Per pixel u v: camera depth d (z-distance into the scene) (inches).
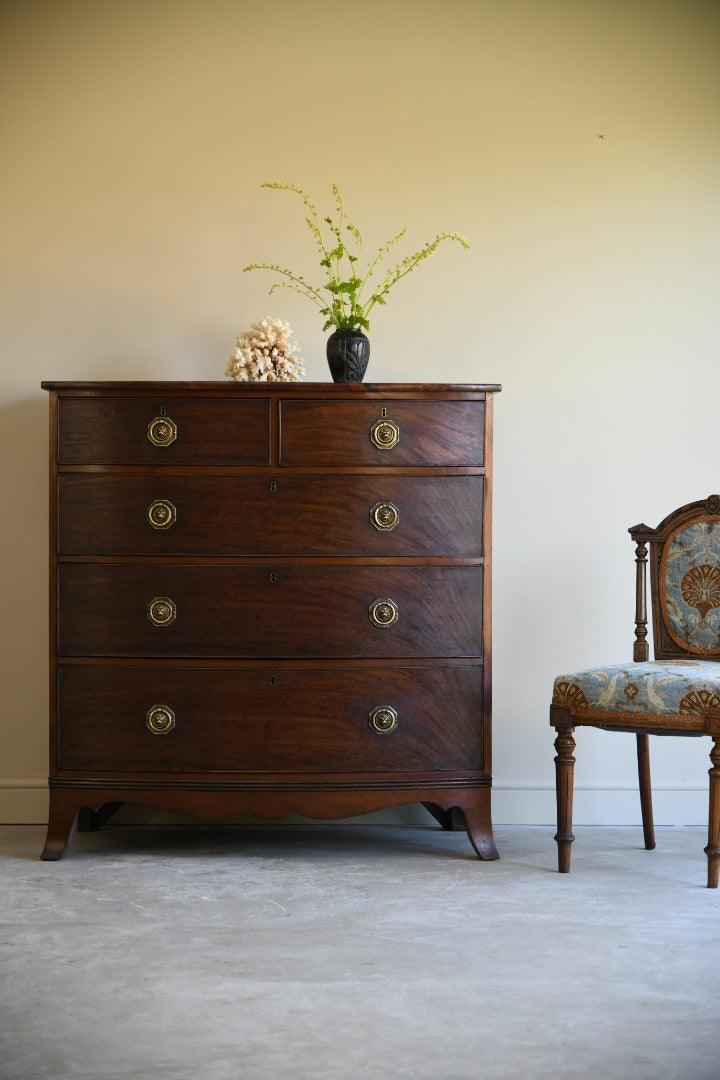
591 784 146.4
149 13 145.7
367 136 146.3
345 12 146.0
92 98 145.8
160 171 145.9
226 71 145.9
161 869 122.1
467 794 125.4
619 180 147.4
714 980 88.7
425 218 146.6
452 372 146.3
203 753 123.3
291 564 123.5
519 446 146.8
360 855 129.1
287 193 146.1
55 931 100.0
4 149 145.6
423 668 124.3
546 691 146.5
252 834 139.9
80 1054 74.4
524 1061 73.8
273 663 123.3
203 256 146.0
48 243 145.8
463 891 113.5
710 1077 71.6
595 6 146.9
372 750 123.8
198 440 123.6
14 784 144.3
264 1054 74.6
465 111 146.8
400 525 124.0
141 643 123.7
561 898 111.1
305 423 123.3
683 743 146.3
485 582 125.3
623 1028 79.3
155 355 145.9
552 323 146.9
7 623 144.9
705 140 147.6
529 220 146.9
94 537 124.0
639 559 133.6
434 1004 83.4
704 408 147.4
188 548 123.6
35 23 145.3
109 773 124.3
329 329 146.3
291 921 103.2
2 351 145.6
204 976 88.9
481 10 146.6
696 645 130.1
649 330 147.3
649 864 125.1
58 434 124.3
